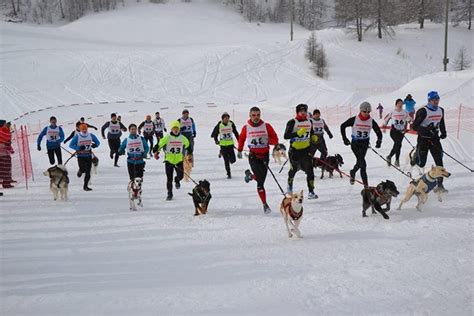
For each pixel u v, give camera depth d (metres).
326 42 58.25
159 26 75.25
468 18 65.50
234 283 4.70
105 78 44.38
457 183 9.10
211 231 6.88
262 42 58.12
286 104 34.50
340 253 5.52
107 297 4.43
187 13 82.31
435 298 4.09
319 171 12.05
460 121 17.86
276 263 5.28
